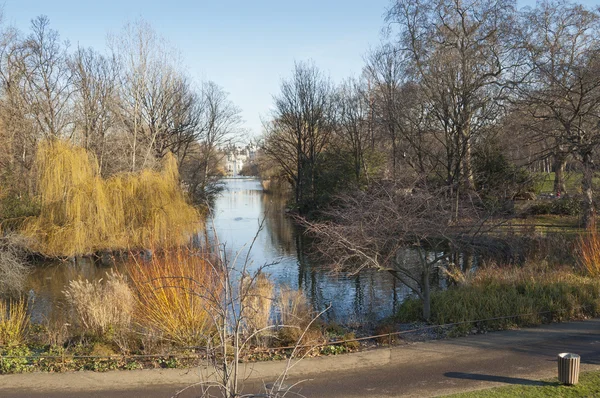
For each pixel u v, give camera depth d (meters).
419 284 12.55
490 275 14.67
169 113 43.31
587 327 11.12
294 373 8.70
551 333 10.73
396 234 12.52
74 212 24.31
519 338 10.45
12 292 18.73
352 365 9.09
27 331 11.44
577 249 16.97
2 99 32.47
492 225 14.10
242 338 9.25
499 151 28.81
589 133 25.52
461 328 11.06
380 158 40.16
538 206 27.92
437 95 28.55
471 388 7.84
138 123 39.03
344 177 38.72
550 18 26.62
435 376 8.44
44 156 25.00
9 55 33.44
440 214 12.32
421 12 28.66
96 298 11.29
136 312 11.12
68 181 24.78
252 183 113.94
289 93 46.38
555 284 13.27
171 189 27.02
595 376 8.12
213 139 49.09
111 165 33.44
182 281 10.71
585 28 26.56
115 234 24.69
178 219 25.53
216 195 52.22
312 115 45.62
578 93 24.00
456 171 26.92
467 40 28.28
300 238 32.41
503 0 27.36
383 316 14.38
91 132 35.28
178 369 8.84
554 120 26.69
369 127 40.56
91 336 10.55
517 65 27.66
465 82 27.62
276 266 23.22
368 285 19.09
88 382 8.31
